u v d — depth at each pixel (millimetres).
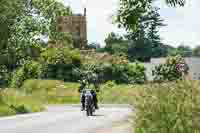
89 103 36500
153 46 149000
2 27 55469
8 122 29672
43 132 23312
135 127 18266
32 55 84750
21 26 70312
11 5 54719
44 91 83438
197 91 17062
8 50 67625
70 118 33469
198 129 16359
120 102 73125
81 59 103812
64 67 100625
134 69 106688
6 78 80250
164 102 17344
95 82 56062
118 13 15578
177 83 17906
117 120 30625
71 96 81688
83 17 164000
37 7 75562
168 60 56688
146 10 15375
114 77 104812
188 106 16562
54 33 80625
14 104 45844
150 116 17594
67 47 103188
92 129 24469
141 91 18484
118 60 106938
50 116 35906
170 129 17016
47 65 99500
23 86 83938
